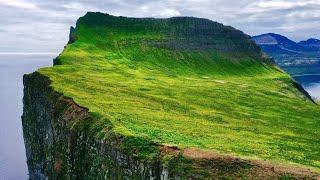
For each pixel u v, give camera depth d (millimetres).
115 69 149000
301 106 110000
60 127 73750
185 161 41406
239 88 137000
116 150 49969
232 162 40375
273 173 38562
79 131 63375
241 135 66812
